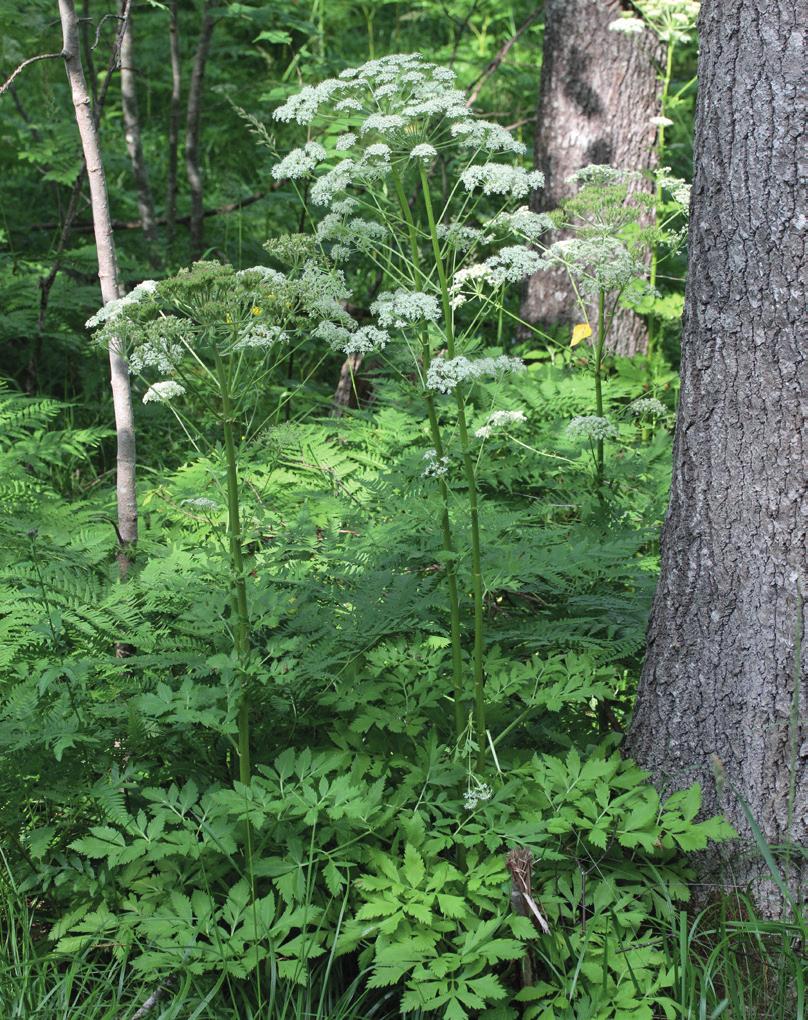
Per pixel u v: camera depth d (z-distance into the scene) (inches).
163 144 320.8
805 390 97.2
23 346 228.2
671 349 243.6
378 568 123.5
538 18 331.3
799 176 95.3
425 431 177.2
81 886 98.1
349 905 99.1
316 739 113.3
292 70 290.4
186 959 90.8
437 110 97.1
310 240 104.1
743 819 103.2
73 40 125.4
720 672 104.4
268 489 155.9
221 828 95.6
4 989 92.6
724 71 99.0
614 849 104.8
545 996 93.7
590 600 127.1
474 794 98.7
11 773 99.4
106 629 111.1
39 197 281.1
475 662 105.6
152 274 233.6
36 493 158.6
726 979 93.7
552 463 163.8
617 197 149.7
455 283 108.6
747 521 101.2
